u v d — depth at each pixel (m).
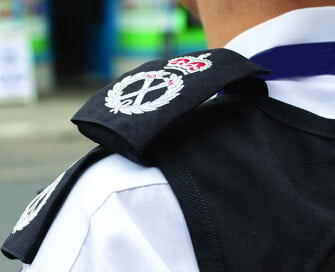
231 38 0.74
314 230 0.60
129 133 0.61
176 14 9.51
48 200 0.64
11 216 4.28
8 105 8.59
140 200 0.60
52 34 10.82
